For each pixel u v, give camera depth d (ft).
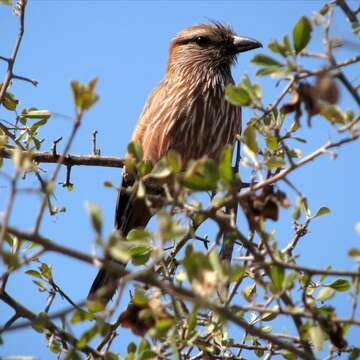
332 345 21.84
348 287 24.16
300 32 21.16
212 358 25.09
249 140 22.16
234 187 20.93
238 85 22.07
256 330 20.08
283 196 21.13
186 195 20.75
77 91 18.95
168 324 19.57
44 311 26.22
